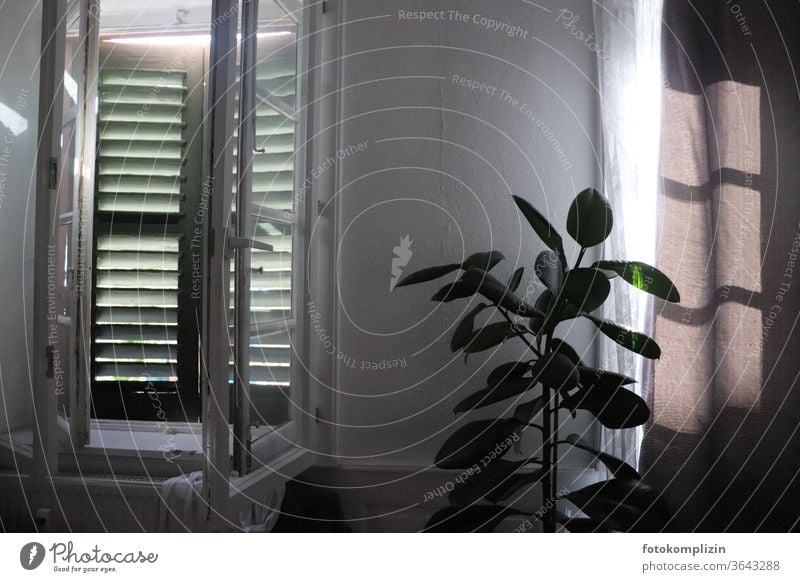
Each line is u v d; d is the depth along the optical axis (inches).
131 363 76.2
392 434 72.9
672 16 64.2
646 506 55.1
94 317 75.9
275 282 65.6
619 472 57.8
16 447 61.3
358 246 73.7
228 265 51.7
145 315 76.1
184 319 79.8
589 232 56.5
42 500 57.9
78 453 64.4
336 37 73.9
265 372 62.8
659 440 63.2
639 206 67.5
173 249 77.2
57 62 55.1
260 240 61.5
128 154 78.5
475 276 57.3
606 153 68.4
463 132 72.8
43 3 54.9
